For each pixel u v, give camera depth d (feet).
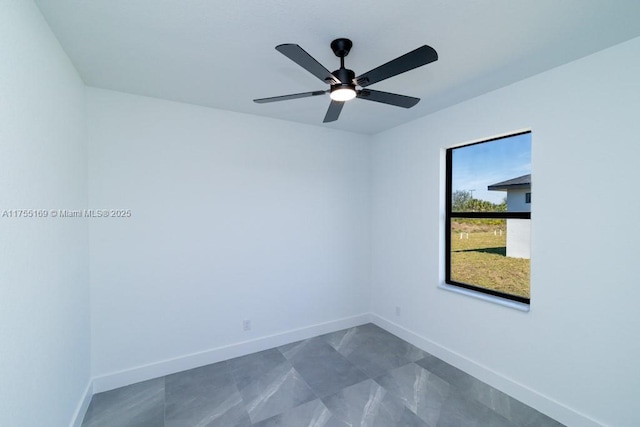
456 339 8.72
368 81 5.30
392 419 6.44
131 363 7.86
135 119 7.92
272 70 6.66
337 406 6.88
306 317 10.76
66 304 5.67
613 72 5.66
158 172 8.21
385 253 11.55
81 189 6.82
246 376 8.18
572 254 6.24
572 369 6.23
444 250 9.49
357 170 11.96
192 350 8.68
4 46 3.59
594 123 5.91
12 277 3.74
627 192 5.50
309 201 10.80
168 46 5.66
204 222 8.87
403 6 4.55
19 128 3.96
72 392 5.95
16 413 3.78
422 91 7.79
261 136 9.80
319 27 5.09
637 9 4.58
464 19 4.88
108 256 7.60
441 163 9.33
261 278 9.84
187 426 6.24
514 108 7.27
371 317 12.22
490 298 7.93
